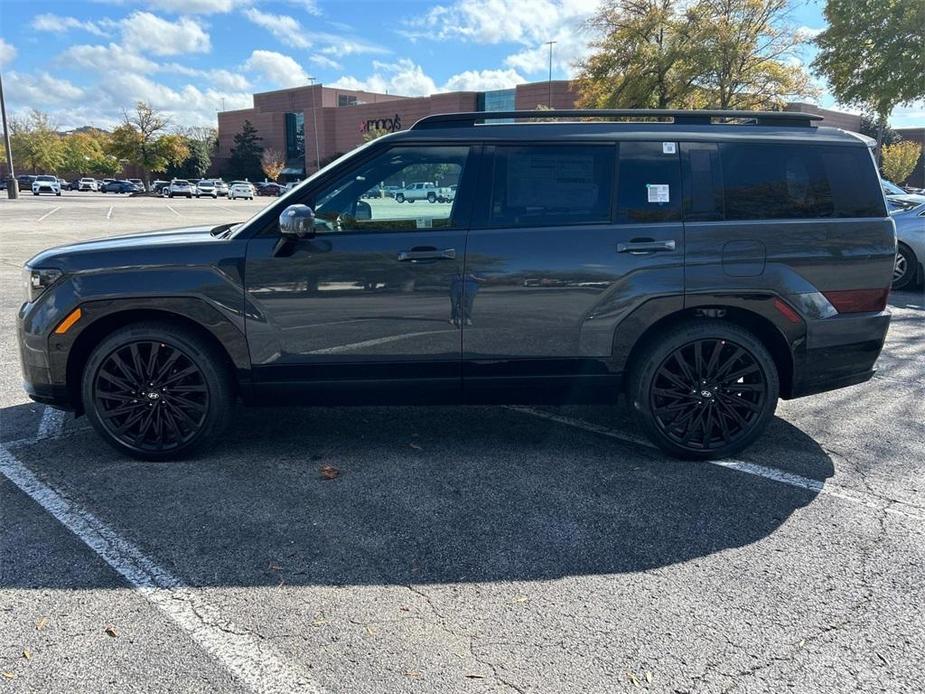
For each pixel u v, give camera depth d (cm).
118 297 384
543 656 249
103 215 3011
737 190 397
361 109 9350
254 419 486
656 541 327
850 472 402
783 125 416
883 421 485
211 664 244
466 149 394
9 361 622
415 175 390
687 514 352
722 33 2422
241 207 4122
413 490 378
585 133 397
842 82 1998
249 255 385
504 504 362
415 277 385
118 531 333
